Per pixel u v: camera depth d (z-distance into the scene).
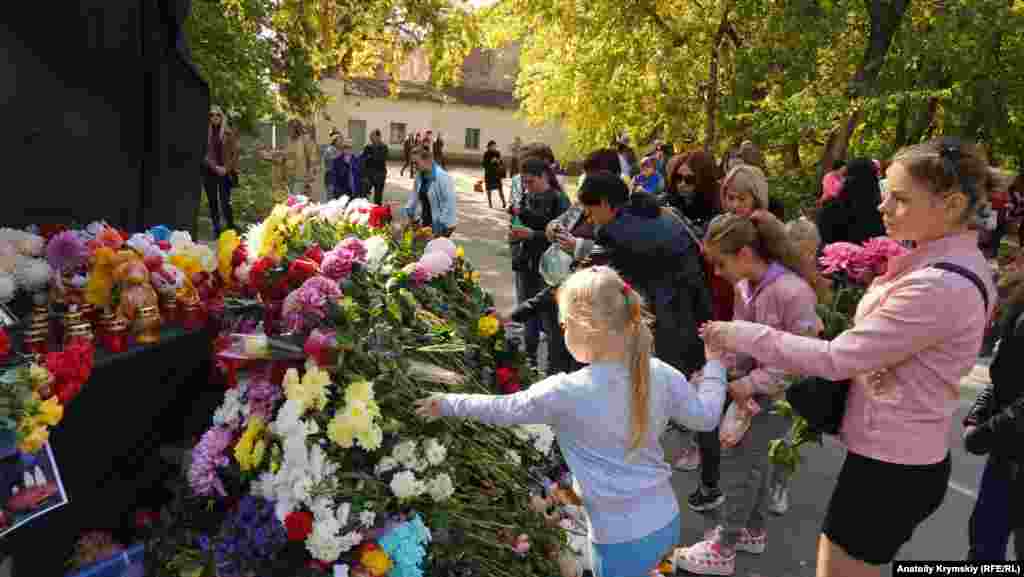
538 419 2.28
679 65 16.33
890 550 2.15
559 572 3.02
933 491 2.10
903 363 2.05
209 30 10.18
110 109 3.22
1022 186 12.23
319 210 3.63
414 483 2.52
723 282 4.01
